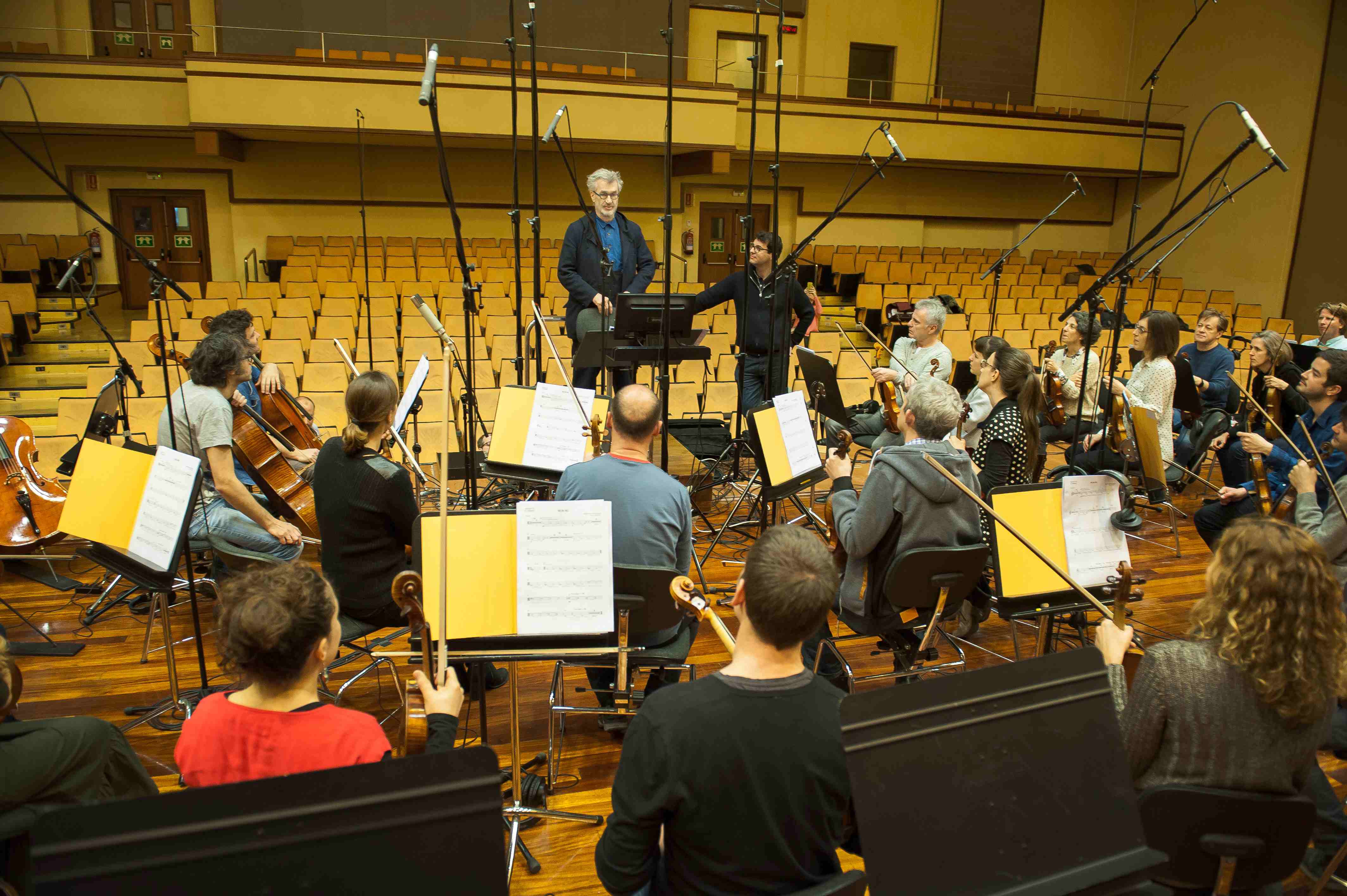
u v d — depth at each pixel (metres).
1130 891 1.35
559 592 2.06
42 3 11.55
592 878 2.17
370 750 1.44
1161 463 4.12
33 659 3.23
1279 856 1.47
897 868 1.22
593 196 5.06
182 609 3.67
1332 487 2.34
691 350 3.94
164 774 2.53
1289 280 13.03
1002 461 3.29
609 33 12.59
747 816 1.27
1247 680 1.47
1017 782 1.30
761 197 14.34
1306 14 12.61
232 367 3.27
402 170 12.54
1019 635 3.58
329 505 2.62
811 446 3.46
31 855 1.03
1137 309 10.95
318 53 10.63
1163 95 15.01
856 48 14.38
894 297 11.26
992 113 13.40
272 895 1.10
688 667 2.47
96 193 11.66
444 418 1.88
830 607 1.34
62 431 5.52
